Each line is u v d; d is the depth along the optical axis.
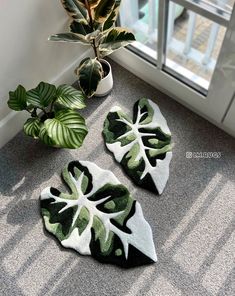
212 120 1.58
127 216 1.39
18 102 1.38
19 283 1.31
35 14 1.34
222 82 1.34
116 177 1.49
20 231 1.42
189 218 1.38
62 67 1.67
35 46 1.44
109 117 1.64
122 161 1.51
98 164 1.53
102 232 1.37
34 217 1.44
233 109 1.40
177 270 1.29
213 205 1.40
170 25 1.43
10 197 1.50
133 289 1.27
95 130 1.63
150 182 1.45
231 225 1.35
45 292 1.29
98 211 1.41
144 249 1.32
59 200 1.45
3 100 1.49
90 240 1.36
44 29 1.42
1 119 1.55
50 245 1.38
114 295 1.27
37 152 1.60
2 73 1.39
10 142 1.64
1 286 1.31
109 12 1.33
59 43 1.55
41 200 1.46
